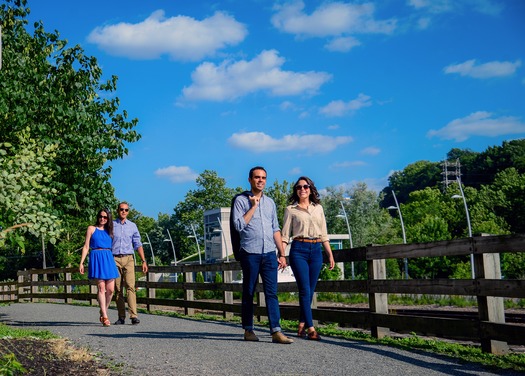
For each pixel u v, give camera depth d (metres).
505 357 6.38
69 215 16.12
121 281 11.04
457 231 99.69
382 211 90.19
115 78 16.59
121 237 10.97
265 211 8.10
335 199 88.94
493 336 6.49
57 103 14.78
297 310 10.12
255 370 5.94
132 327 10.27
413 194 122.56
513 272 51.09
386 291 8.02
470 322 6.80
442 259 56.59
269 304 7.95
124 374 5.78
